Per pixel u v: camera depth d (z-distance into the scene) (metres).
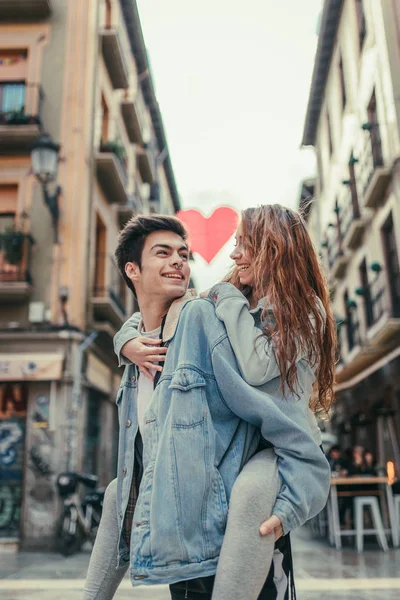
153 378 1.32
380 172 11.63
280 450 1.15
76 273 10.29
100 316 11.50
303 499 1.09
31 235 10.41
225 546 1.04
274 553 1.17
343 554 7.20
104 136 13.56
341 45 16.33
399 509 8.62
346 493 7.92
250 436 1.20
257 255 1.33
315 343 1.27
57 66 11.34
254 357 1.17
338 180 17.16
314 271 1.35
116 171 12.02
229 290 1.28
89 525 8.56
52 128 10.93
